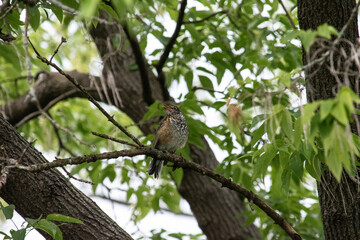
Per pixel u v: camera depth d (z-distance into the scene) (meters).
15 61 13.05
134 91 12.41
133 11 8.40
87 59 14.48
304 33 5.18
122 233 8.40
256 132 6.68
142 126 12.66
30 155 7.98
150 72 12.96
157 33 10.82
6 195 7.80
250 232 12.38
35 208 7.87
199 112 10.73
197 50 12.18
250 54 11.35
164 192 13.52
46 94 13.12
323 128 4.88
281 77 5.82
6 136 7.88
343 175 7.55
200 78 12.00
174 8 11.65
